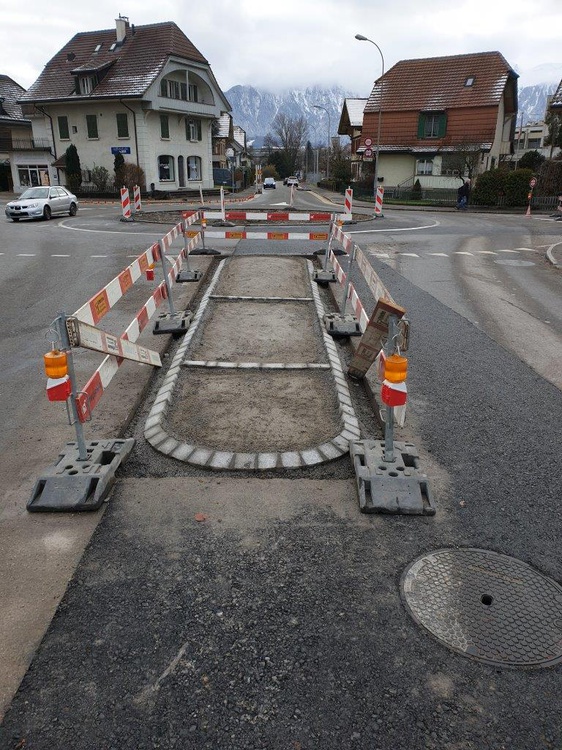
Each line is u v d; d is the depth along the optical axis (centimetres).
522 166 4397
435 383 577
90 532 344
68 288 1019
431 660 259
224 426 477
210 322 767
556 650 265
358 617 283
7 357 655
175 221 2195
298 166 12625
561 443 459
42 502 363
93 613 283
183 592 297
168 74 4300
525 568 318
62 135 4462
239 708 235
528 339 739
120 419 479
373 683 247
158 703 237
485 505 375
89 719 230
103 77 4272
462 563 321
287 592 298
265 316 797
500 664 257
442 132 4062
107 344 452
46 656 259
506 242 1722
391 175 4238
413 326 780
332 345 669
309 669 254
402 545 336
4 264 1273
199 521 355
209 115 4731
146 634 271
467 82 4044
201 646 265
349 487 394
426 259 1363
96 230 1936
